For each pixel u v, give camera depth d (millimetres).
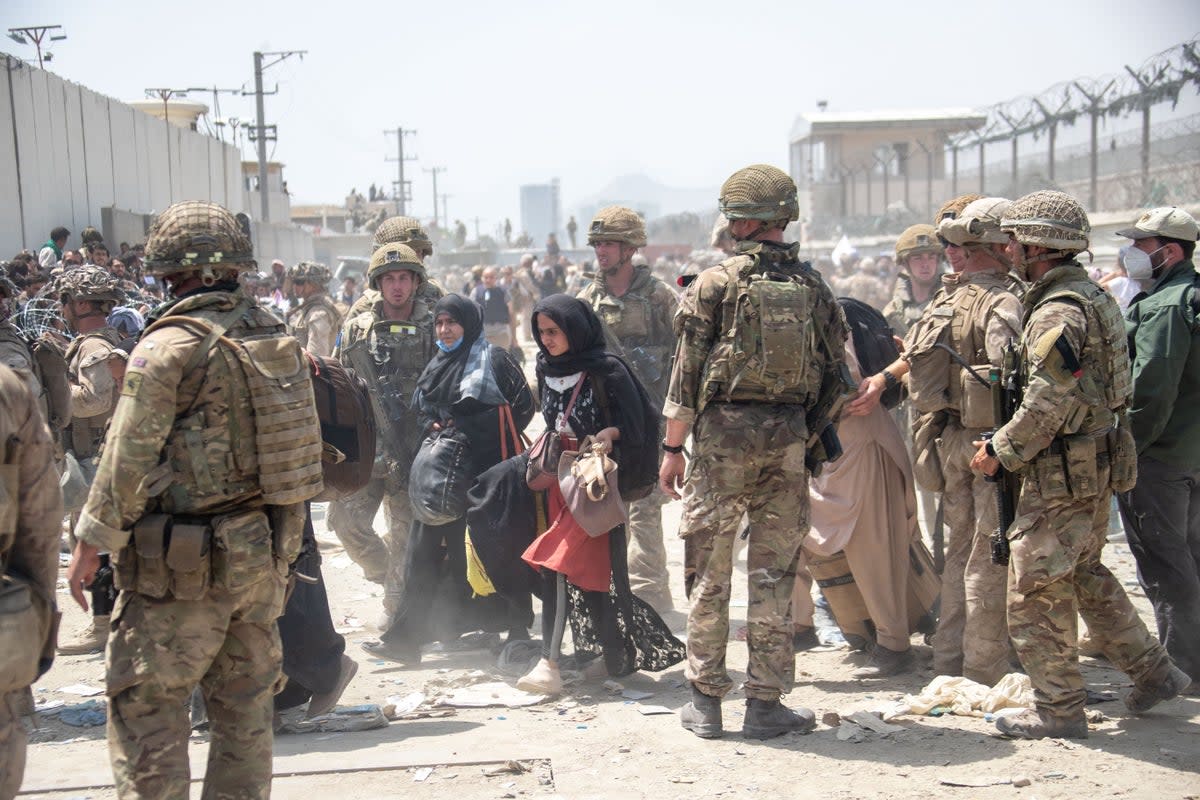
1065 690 4551
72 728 5031
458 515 5781
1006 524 4605
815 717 4867
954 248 5301
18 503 3088
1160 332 4961
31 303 6879
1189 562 5109
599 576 5402
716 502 4746
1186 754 4359
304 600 4883
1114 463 4492
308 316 9484
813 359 4820
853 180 42094
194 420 3355
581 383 5449
